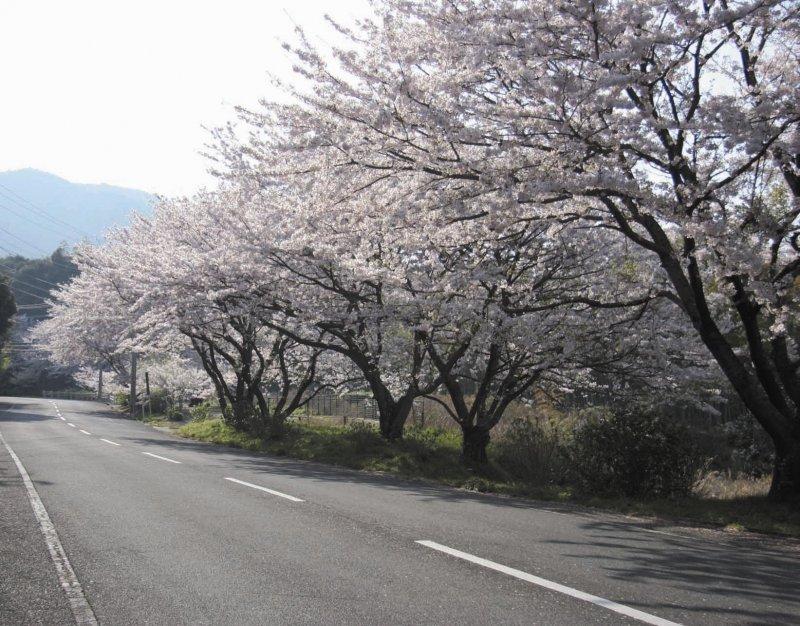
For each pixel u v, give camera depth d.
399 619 5.12
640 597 5.74
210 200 22.91
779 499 11.79
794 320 14.08
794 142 10.09
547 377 20.78
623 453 13.16
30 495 11.12
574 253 17.94
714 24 10.11
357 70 12.07
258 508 9.95
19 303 107.25
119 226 38.38
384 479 15.23
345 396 39.62
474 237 13.86
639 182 11.39
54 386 102.38
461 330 18.27
